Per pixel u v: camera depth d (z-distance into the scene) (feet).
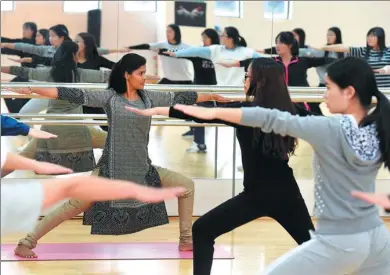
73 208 14.40
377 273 8.98
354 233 8.60
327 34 23.84
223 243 16.55
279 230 17.92
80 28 23.98
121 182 6.24
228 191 19.30
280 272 8.82
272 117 8.37
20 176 16.98
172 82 23.98
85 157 17.54
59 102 17.63
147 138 13.96
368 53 23.62
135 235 17.16
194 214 19.27
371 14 23.72
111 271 14.23
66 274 13.91
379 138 8.66
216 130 19.06
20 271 14.05
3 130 11.48
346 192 8.60
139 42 24.54
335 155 8.50
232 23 24.45
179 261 15.02
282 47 22.70
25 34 22.66
